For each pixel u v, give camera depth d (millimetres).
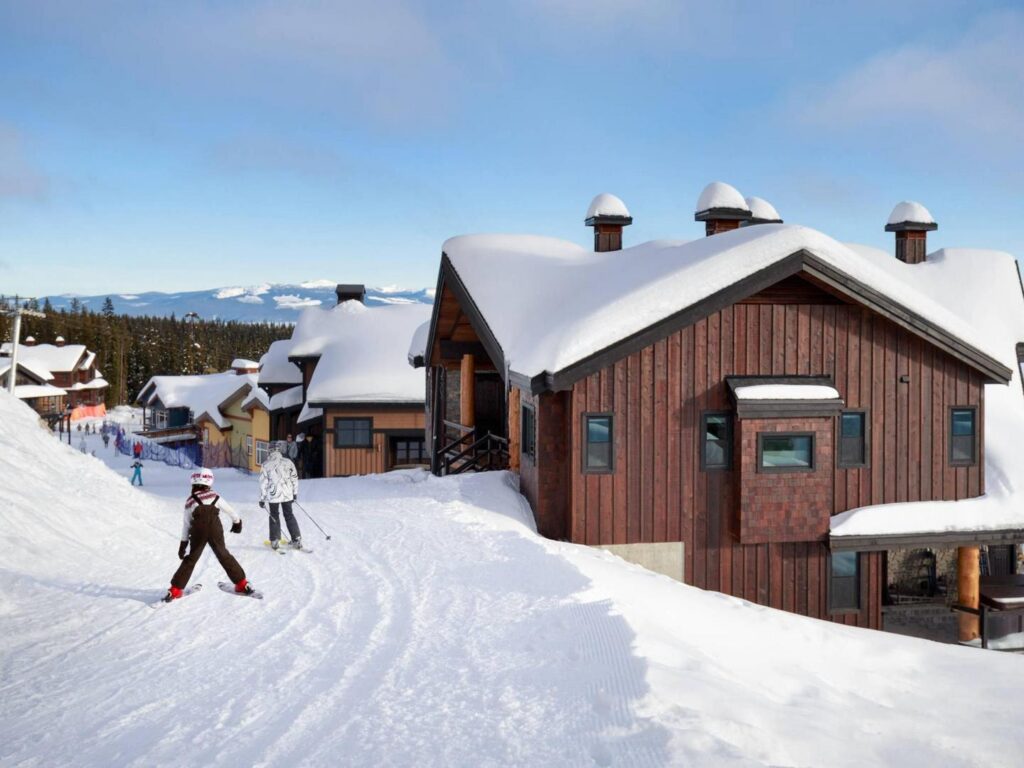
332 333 35125
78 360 83188
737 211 19531
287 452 34188
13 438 13469
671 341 14156
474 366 22188
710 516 14305
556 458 14523
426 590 9203
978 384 15016
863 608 14680
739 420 13969
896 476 14711
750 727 5730
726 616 10273
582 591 9023
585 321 13742
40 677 6320
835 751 5988
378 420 31016
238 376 50500
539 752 5012
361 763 4848
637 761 4809
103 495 13328
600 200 21516
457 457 20109
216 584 9422
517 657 6891
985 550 19062
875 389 14695
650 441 14133
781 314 14461
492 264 19312
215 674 6453
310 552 11281
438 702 5859
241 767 4789
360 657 6895
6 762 4840
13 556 9312
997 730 7406
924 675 9328
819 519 14156
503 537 12031
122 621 7863
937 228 24109
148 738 5219
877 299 14219
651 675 6395
